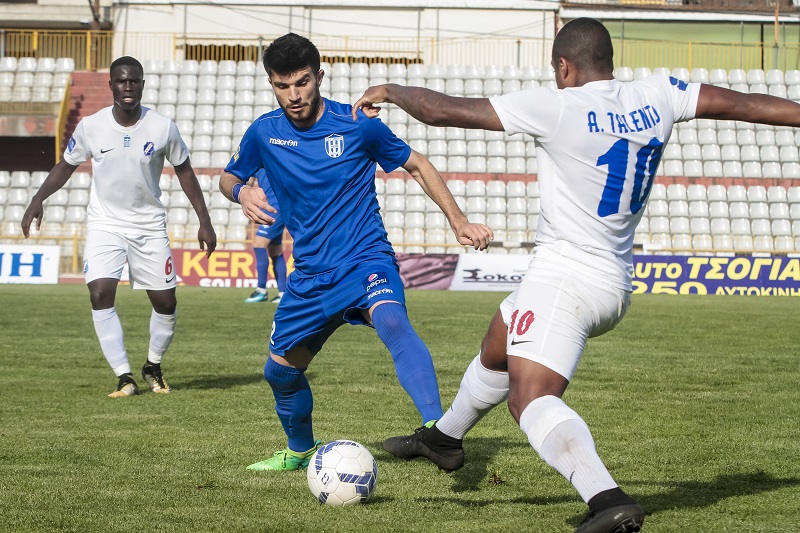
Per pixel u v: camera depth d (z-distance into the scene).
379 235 10.31
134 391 16.36
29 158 70.12
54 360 21.02
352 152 10.13
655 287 51.84
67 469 10.51
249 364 20.70
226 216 58.12
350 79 65.50
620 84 7.94
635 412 14.73
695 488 9.71
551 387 7.50
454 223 9.85
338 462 8.96
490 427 13.27
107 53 72.00
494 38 71.25
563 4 71.00
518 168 60.88
